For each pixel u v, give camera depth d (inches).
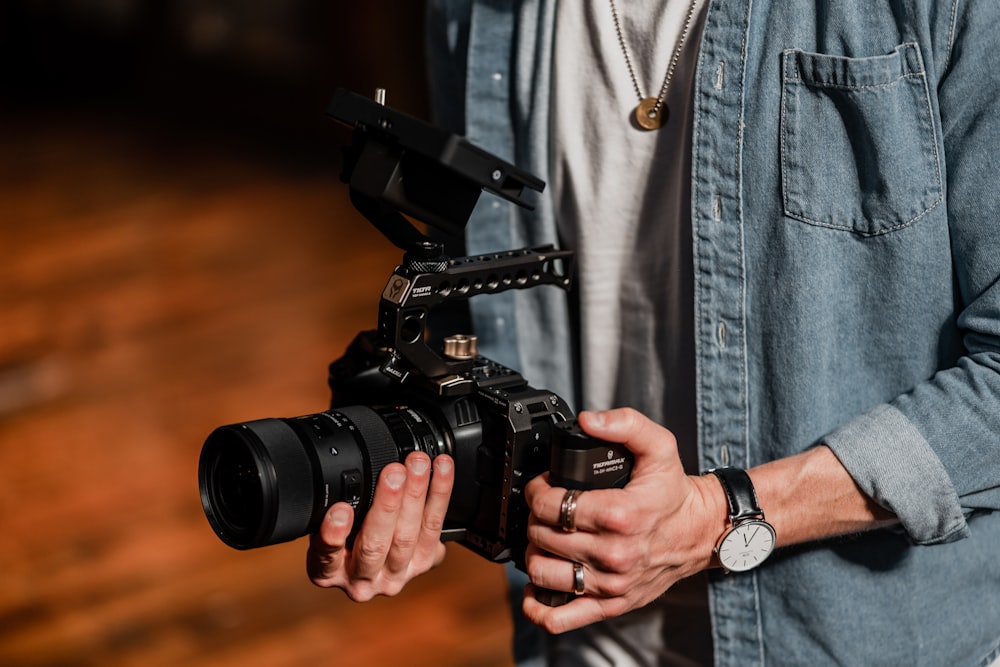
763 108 37.6
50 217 174.6
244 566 93.3
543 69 43.3
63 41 239.5
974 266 36.1
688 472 43.3
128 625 86.0
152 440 110.7
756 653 40.7
